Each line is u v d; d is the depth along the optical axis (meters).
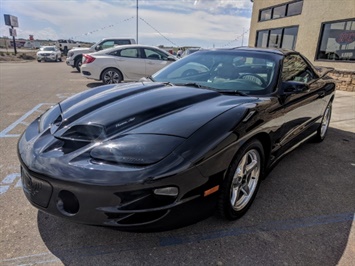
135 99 2.37
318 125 4.05
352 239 2.15
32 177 1.87
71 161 1.77
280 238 2.14
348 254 1.99
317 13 10.71
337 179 3.14
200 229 2.22
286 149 3.12
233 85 2.86
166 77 3.33
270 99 2.57
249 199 2.45
